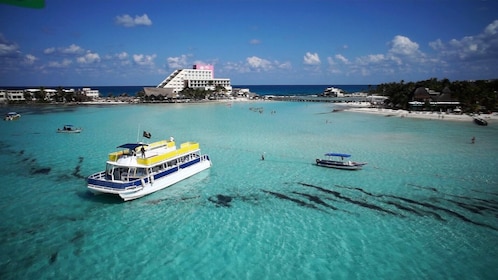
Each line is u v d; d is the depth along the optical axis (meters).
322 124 70.75
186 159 32.94
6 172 33.78
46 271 16.91
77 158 39.88
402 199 26.41
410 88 104.00
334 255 18.28
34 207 24.91
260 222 22.52
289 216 23.44
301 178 31.98
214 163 37.69
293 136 55.28
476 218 22.89
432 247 19.09
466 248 19.00
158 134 58.25
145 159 27.17
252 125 70.12
